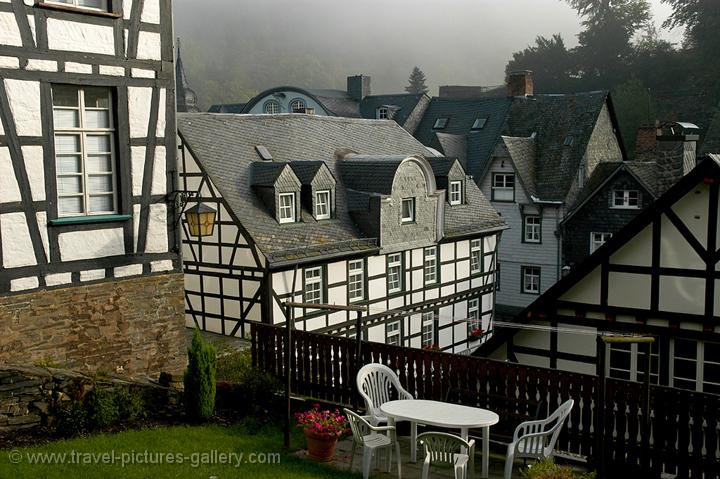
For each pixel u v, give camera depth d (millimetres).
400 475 8961
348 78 51156
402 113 44750
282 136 25125
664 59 53750
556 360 14328
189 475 8492
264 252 19859
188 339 20219
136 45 11812
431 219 25672
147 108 12008
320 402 11664
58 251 11031
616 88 51531
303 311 21031
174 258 12539
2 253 10438
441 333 26734
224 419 11188
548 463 8477
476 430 10367
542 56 59031
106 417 10203
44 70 10703
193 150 21266
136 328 12055
